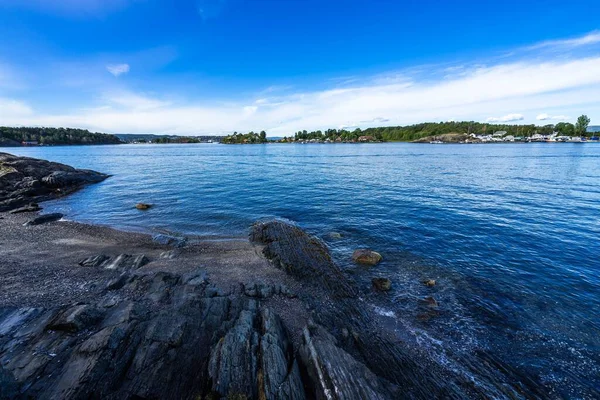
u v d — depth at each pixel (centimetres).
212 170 5831
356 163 6831
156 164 7244
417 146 14912
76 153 11681
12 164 3556
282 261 1458
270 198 3091
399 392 711
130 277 1256
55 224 2189
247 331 830
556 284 1248
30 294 1113
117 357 733
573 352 877
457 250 1628
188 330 866
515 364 840
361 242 1795
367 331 984
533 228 1930
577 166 5297
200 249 1684
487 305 1119
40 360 729
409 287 1263
